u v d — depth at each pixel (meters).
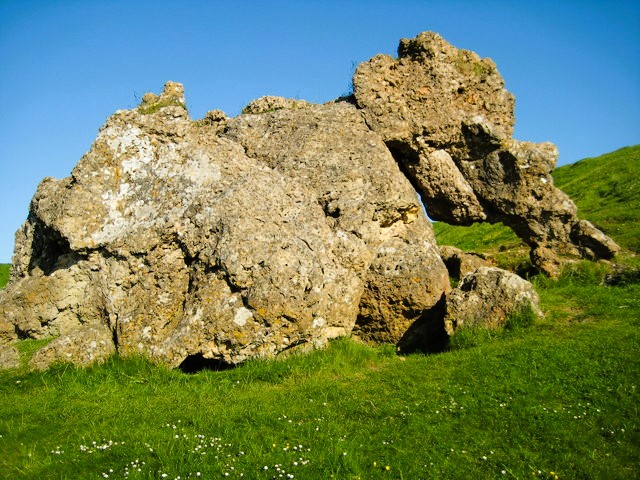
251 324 14.59
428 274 17.50
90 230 16.00
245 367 14.54
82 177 16.36
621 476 9.19
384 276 17.52
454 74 20.48
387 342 17.77
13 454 10.27
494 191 21.08
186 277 15.91
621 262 21.08
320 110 19.33
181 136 17.11
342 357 15.13
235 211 15.56
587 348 14.03
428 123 19.84
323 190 17.72
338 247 16.94
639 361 12.96
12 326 17.36
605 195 36.06
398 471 9.41
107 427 11.23
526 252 24.41
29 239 19.14
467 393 12.24
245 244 14.94
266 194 16.42
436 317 17.39
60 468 9.60
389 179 18.19
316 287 15.41
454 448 10.15
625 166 40.44
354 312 17.27
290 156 18.19
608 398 11.65
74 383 13.98
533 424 10.82
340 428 10.88
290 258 15.16
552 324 16.06
